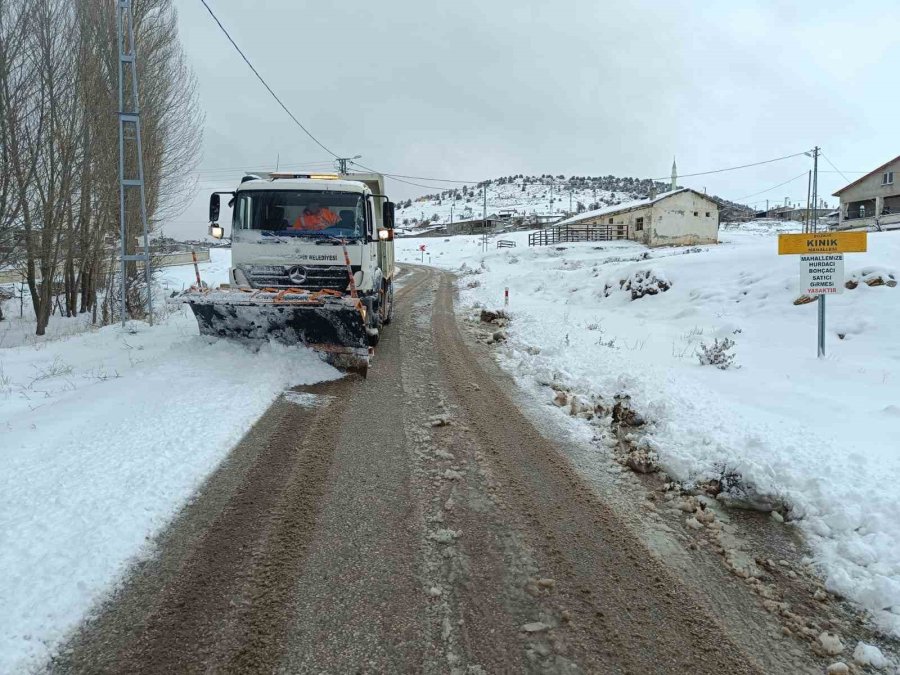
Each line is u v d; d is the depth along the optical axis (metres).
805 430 5.80
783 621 3.17
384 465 5.11
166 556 3.56
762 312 12.50
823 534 4.04
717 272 15.65
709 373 8.70
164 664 2.67
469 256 52.31
